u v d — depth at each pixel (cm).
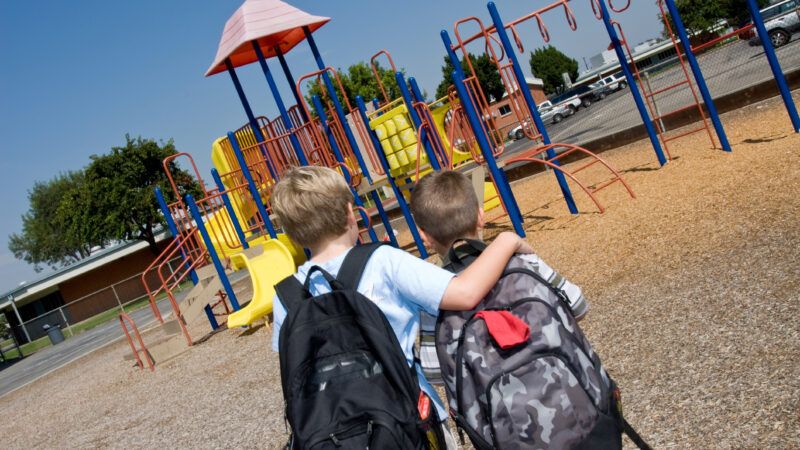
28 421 982
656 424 303
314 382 176
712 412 295
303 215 190
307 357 176
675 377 342
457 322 177
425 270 177
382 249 188
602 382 173
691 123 1338
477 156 930
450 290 173
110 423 751
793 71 1204
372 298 184
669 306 448
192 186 4966
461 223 196
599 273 596
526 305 173
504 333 167
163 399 772
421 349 195
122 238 4659
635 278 542
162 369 977
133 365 1137
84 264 4475
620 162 1209
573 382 167
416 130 903
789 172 678
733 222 586
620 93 3884
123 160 4728
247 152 1246
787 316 359
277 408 565
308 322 179
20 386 1602
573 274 623
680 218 667
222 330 1134
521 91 903
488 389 168
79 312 4134
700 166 880
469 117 842
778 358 318
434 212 197
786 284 404
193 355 993
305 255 1127
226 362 846
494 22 878
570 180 1233
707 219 628
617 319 462
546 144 907
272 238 1019
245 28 980
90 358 1645
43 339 3388
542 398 165
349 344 177
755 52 1947
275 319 198
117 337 2014
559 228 841
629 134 1416
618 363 388
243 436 522
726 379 319
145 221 4647
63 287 4697
